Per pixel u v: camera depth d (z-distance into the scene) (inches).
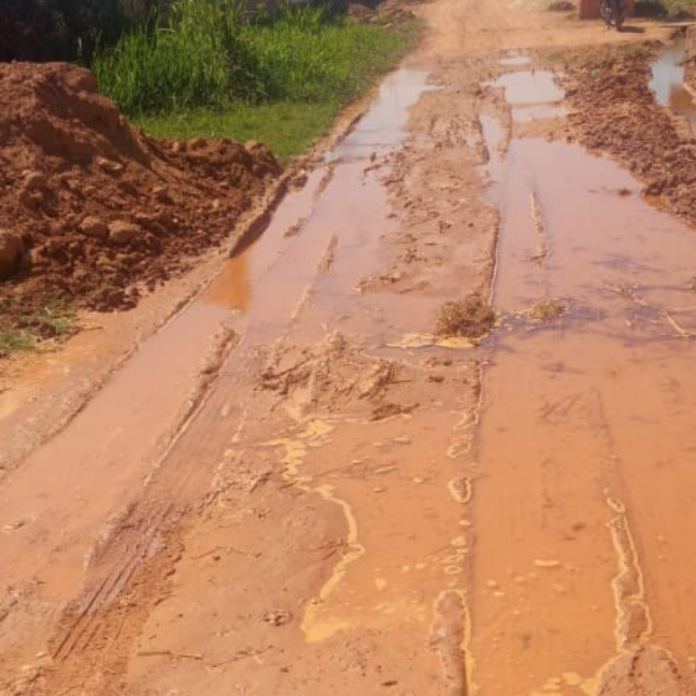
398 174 217.8
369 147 246.8
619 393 116.6
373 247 171.3
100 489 100.7
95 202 171.3
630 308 140.8
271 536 92.4
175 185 191.8
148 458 105.8
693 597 82.6
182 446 108.3
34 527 94.7
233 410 116.2
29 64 193.0
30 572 88.4
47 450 107.8
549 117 273.4
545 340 131.6
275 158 227.8
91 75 197.9
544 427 109.7
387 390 119.1
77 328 137.6
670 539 90.2
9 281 146.7
